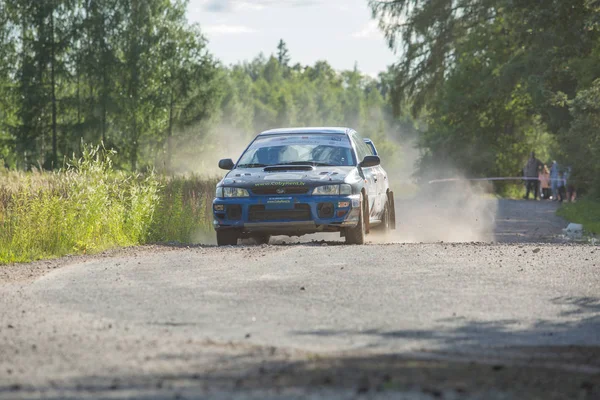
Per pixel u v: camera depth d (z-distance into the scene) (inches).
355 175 1721.2
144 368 622.5
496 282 1101.1
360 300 976.3
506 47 5753.0
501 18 5649.6
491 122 6707.7
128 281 1139.9
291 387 549.3
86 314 897.5
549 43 3978.8
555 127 4931.1
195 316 882.1
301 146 1811.0
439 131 6747.1
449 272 1181.7
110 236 1744.6
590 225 2469.2
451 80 6368.1
